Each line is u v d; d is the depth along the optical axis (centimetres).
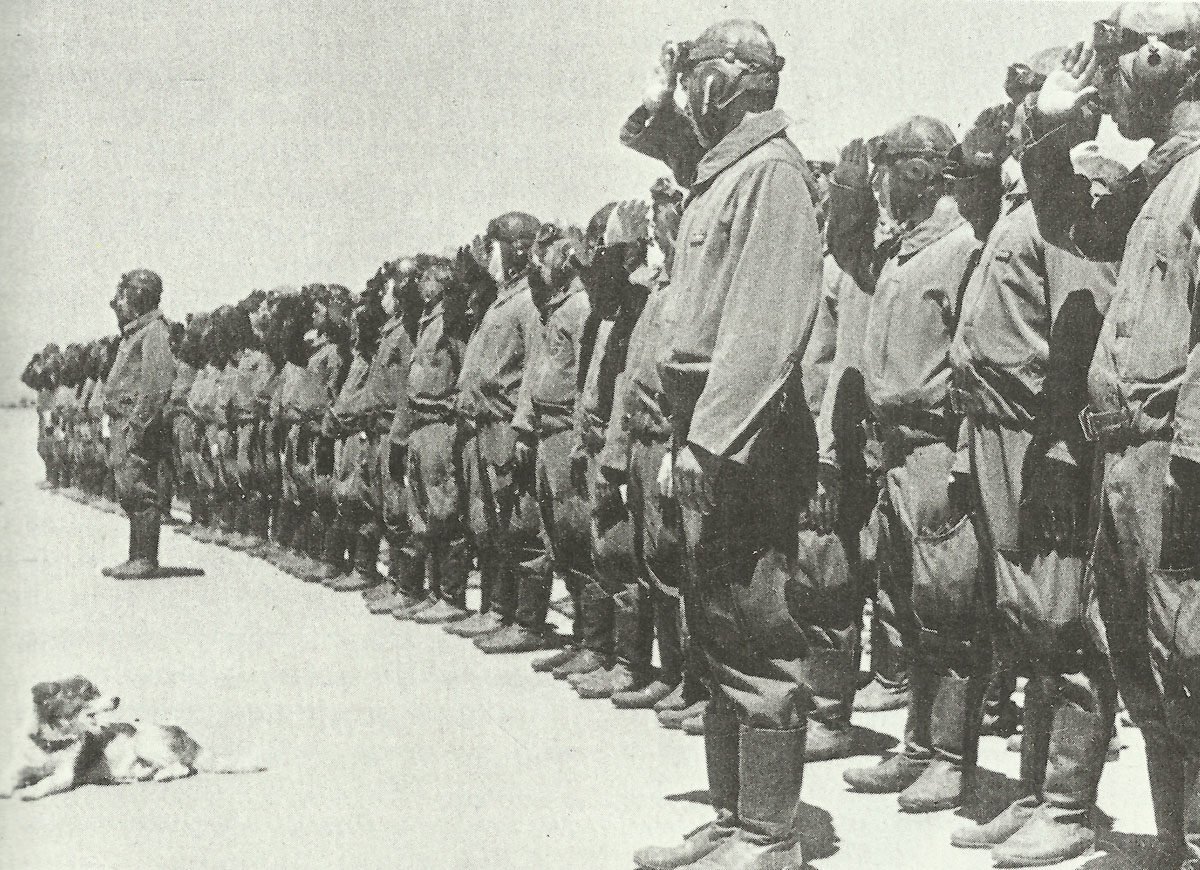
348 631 1066
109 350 2164
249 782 638
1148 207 444
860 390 638
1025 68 563
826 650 665
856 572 661
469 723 752
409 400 1123
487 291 1064
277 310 1421
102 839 544
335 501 1323
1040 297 502
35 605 914
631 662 807
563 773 640
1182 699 425
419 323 1182
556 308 909
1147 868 466
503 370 983
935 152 587
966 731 570
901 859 502
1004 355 505
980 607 556
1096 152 524
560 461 887
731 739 490
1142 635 448
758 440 448
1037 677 504
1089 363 496
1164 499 420
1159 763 461
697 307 459
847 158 627
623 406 751
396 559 1198
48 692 655
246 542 1628
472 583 1420
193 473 1839
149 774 639
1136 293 442
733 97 471
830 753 666
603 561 806
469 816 573
